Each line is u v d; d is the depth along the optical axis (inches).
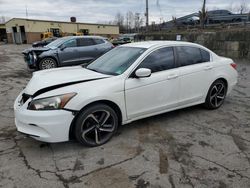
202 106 217.3
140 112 163.5
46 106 132.7
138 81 157.9
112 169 125.6
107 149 145.2
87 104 139.4
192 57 191.9
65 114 133.4
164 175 120.9
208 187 112.5
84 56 440.1
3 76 379.9
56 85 141.7
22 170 124.9
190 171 124.2
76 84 143.9
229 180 117.3
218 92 211.9
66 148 146.0
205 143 152.9
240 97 252.5
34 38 1788.9
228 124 181.9
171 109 181.0
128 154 139.8
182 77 180.1
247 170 125.3
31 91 141.6
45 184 114.5
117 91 149.5
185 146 149.0
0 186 113.0
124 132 167.2
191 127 176.2
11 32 1916.8
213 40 600.7
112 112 150.3
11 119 190.9
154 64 169.2
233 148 147.1
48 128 131.9
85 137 143.9
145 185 113.7
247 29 551.5
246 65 459.2
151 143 152.5
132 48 181.5
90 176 120.1
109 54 191.6
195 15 1073.5
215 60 207.3
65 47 422.9
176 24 1056.8
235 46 546.9
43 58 406.0
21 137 160.1
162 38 800.9
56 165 129.3
